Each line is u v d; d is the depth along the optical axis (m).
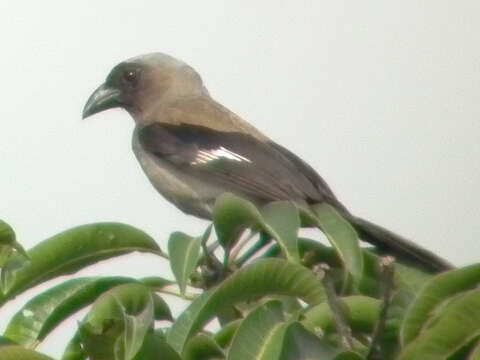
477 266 6.21
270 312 6.31
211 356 6.71
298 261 7.66
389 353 6.88
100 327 6.58
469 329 5.81
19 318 7.93
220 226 8.25
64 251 8.20
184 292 7.54
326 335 6.89
